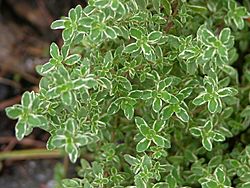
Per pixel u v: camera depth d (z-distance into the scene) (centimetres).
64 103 19
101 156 25
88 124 22
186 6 24
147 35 22
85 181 23
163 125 22
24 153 32
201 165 26
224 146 26
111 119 25
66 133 19
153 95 22
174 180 23
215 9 26
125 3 21
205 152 26
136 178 22
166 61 23
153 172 22
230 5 25
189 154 26
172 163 26
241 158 24
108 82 21
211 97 22
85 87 19
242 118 27
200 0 26
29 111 20
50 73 21
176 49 23
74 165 32
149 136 22
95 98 22
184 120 22
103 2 20
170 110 22
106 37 21
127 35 22
